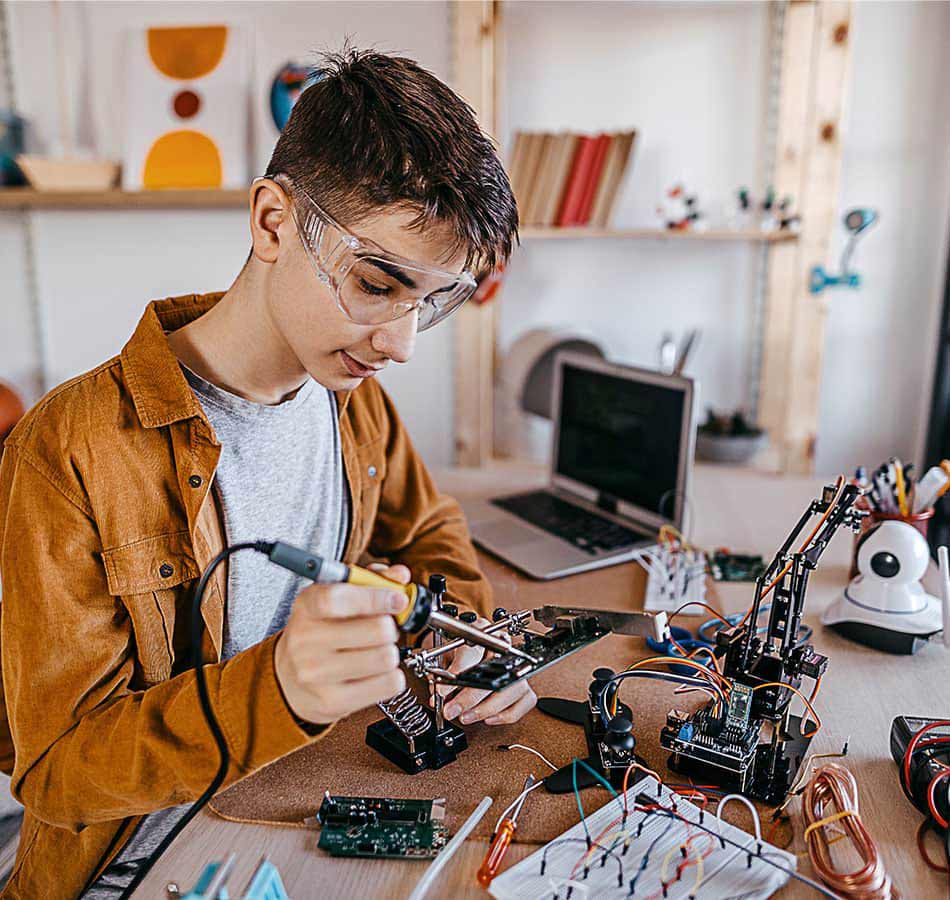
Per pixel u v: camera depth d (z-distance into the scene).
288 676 0.70
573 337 2.12
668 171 2.19
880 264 2.15
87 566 0.87
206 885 0.57
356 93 0.79
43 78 2.34
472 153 0.79
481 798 0.83
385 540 1.35
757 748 0.89
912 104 2.05
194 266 2.42
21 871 0.95
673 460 1.52
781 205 2.02
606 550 1.50
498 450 2.40
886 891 0.70
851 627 1.16
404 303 0.80
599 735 0.90
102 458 0.88
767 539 1.57
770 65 2.08
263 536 1.04
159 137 2.26
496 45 2.13
